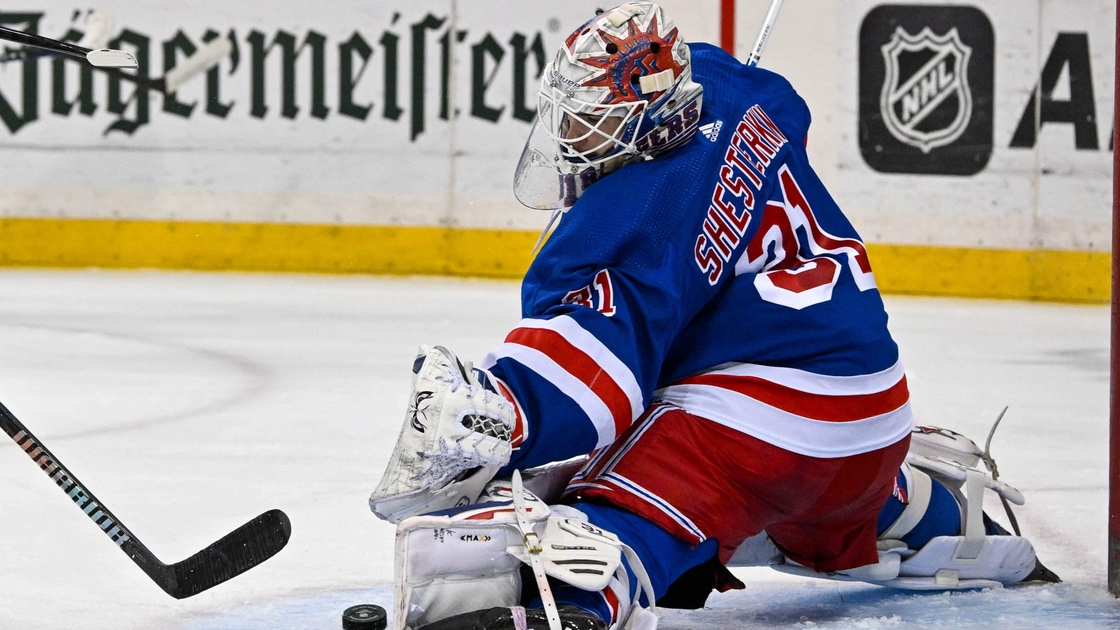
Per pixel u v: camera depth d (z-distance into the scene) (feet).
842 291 20.61
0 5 91.30
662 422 19.79
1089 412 46.98
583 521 18.58
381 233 91.30
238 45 90.84
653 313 18.93
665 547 19.25
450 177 91.04
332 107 90.94
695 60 22.18
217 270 91.50
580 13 90.53
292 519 30.01
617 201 19.29
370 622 19.74
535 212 90.84
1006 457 38.73
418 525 17.66
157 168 90.94
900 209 87.61
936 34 86.69
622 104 19.43
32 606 22.93
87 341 60.70
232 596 23.65
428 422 17.70
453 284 86.58
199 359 56.13
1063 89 86.17
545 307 19.15
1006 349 63.41
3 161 90.48
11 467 35.32
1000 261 86.99
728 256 19.83
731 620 22.53
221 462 36.45
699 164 19.83
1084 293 86.07
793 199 20.88
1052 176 86.38
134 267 91.35
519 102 90.89
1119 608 23.18
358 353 58.13
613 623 18.25
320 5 90.53
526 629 17.30
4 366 53.57
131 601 23.29
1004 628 21.89
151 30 90.89
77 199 90.84
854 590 24.81
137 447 38.47
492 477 18.89
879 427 20.57
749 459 19.58
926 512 23.24
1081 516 31.22
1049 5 85.92
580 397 18.35
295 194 91.30
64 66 90.27
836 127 87.61
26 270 89.10
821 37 87.35
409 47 90.79
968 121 86.74
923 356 60.95
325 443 39.42
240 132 91.09
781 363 20.11
